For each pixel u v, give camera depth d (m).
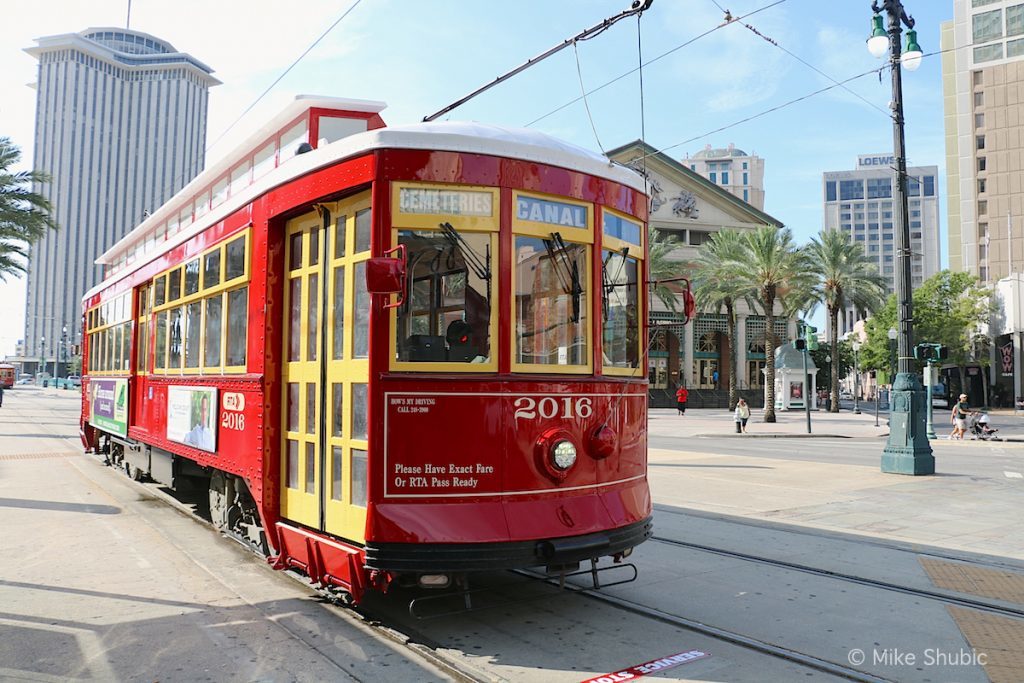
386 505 4.96
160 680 4.49
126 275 11.74
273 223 6.32
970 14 80.88
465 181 5.23
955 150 85.62
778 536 8.67
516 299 5.31
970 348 57.97
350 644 5.11
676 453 19.42
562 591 6.16
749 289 39.75
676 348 56.72
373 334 5.03
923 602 6.12
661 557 7.63
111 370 12.88
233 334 7.02
